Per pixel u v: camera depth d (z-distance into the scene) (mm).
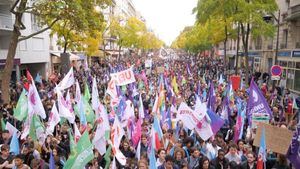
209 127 10750
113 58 71688
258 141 9094
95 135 9586
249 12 26031
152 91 21266
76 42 32031
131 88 20453
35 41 34781
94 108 13820
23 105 11805
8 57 19062
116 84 16203
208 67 47906
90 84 24781
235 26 47219
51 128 10867
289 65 32812
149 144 10359
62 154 10172
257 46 45625
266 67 41281
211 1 27109
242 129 12086
